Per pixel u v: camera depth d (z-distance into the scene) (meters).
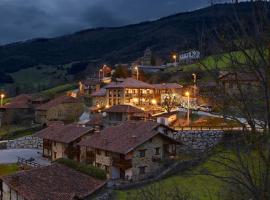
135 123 59.94
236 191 8.28
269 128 7.04
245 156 7.69
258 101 7.18
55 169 46.09
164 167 53.09
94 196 42.66
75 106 106.00
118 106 82.06
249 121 7.23
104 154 55.66
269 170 7.15
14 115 110.12
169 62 158.50
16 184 41.22
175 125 68.12
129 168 51.84
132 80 100.06
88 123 81.69
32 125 104.00
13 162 68.25
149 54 166.00
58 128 72.62
